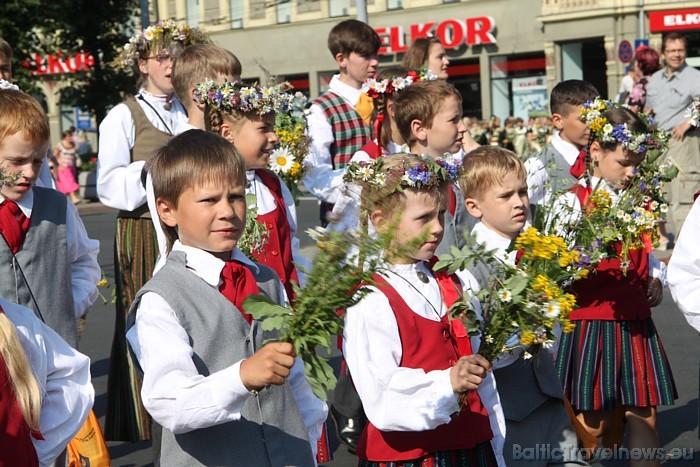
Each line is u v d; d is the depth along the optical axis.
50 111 44.41
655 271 5.39
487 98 34.88
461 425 3.87
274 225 4.95
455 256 3.82
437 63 8.41
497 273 3.90
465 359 3.64
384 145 6.36
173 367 3.19
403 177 3.79
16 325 3.20
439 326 3.86
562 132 6.26
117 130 6.20
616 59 31.52
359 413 5.85
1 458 2.92
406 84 6.25
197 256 3.44
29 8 27.42
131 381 5.99
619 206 5.09
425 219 3.84
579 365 5.25
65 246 4.73
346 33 7.25
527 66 34.00
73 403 3.28
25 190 4.44
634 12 31.12
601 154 5.42
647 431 5.28
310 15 37.97
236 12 39.59
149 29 6.33
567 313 3.77
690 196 12.29
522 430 4.47
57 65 42.84
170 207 3.46
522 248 3.94
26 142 4.30
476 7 34.66
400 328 3.78
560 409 4.58
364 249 3.01
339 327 3.09
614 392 5.22
